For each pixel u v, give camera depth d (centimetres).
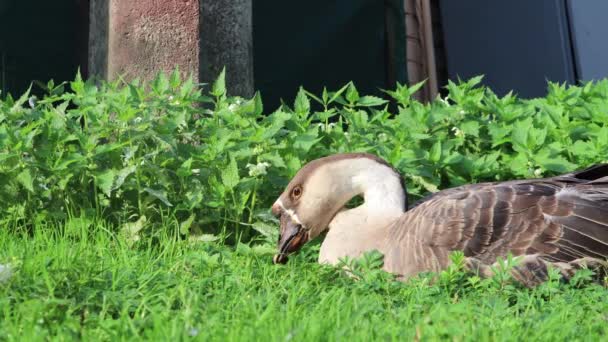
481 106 1388
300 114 1331
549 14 2002
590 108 1405
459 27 2056
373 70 2119
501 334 682
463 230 933
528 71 2014
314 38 2091
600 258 912
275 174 1231
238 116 1284
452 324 691
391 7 2067
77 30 2047
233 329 676
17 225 1205
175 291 788
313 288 895
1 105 1266
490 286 886
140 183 1224
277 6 2066
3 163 1187
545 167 1242
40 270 838
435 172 1286
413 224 962
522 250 919
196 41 1442
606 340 693
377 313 775
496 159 1341
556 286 864
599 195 935
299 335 655
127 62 1446
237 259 1026
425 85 2053
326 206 1060
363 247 993
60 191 1210
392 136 1310
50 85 1305
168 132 1236
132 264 962
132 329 660
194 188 1209
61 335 655
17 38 2016
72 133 1259
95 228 1140
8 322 678
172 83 1298
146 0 1444
